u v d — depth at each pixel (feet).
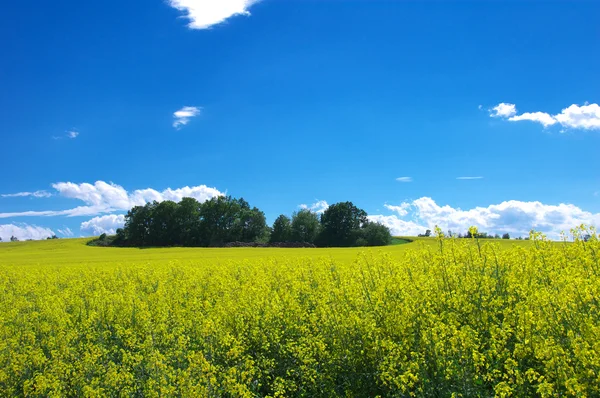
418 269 38.52
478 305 26.76
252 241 319.88
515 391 19.43
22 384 29.07
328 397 25.50
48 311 41.47
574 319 21.77
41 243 310.86
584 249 31.55
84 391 25.30
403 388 21.18
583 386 17.39
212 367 24.70
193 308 39.40
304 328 30.37
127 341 33.55
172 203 317.83
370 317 27.45
